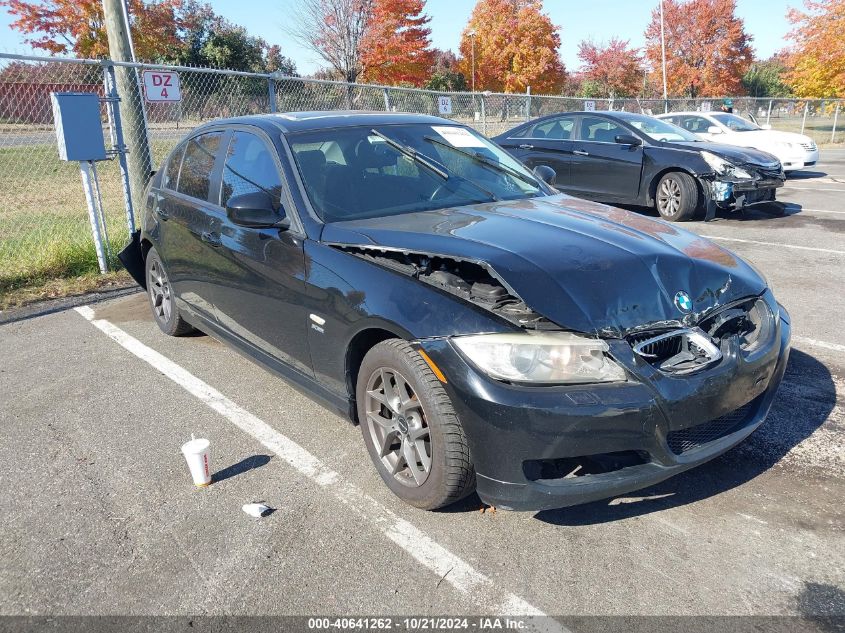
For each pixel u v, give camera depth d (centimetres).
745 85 4903
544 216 343
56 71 1287
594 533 281
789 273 669
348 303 304
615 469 263
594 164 1025
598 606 240
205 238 420
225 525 292
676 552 268
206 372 464
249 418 394
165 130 1070
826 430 360
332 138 389
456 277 286
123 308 622
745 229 895
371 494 313
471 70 3875
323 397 343
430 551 272
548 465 264
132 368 473
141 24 2297
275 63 3606
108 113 714
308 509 303
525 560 265
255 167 391
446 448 269
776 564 259
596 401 248
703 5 3762
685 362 271
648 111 2205
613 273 276
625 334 259
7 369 476
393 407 297
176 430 380
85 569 266
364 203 359
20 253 788
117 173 1531
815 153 1424
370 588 252
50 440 371
